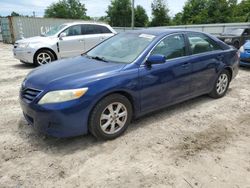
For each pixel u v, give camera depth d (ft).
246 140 11.19
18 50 27.58
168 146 10.50
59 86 9.48
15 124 12.41
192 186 8.05
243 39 48.03
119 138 11.10
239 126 12.65
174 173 8.69
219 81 16.44
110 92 10.29
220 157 9.75
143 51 11.76
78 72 10.44
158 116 13.65
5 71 25.84
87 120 10.01
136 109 11.55
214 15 158.61
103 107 10.21
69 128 9.61
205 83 15.08
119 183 8.14
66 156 9.64
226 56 16.16
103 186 8.00
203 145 10.64
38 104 9.46
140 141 10.87
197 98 16.90
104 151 10.03
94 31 30.94
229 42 46.47
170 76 12.50
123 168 8.93
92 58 12.82
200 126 12.53
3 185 7.97
